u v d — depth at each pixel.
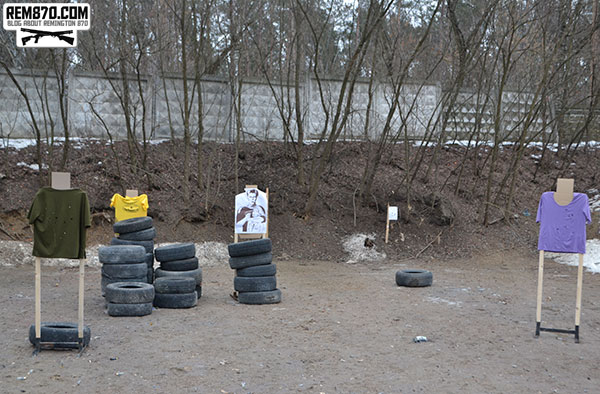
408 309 9.59
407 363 6.44
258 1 19.39
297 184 18.70
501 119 19.25
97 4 17.39
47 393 5.23
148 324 8.15
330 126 20.97
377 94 20.78
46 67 17.89
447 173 20.12
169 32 19.64
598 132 22.31
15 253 14.27
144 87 19.27
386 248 16.84
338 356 6.68
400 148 21.09
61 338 6.55
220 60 19.75
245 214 12.55
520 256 16.42
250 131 20.36
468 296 10.95
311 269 14.65
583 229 7.53
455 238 17.22
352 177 19.34
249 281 9.90
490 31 19.61
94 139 18.95
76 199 6.38
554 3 17.67
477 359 6.65
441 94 21.42
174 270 10.13
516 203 19.09
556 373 6.17
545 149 20.48
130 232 10.01
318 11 19.98
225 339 7.36
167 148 19.36
